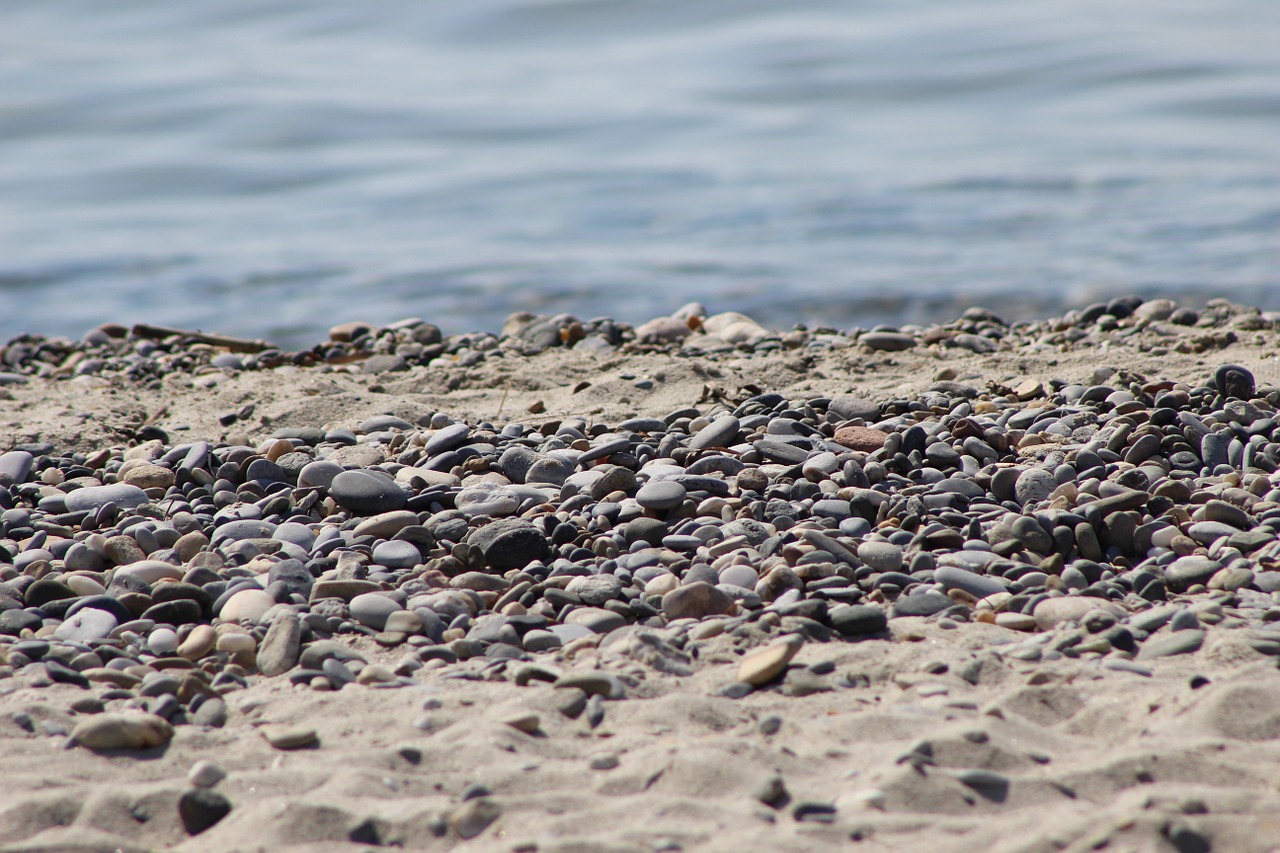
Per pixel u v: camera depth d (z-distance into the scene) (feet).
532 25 360.28
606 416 66.64
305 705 33.83
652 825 27.25
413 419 69.10
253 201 192.24
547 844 26.43
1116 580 41.34
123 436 67.21
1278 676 32.53
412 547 46.11
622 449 56.75
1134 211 162.71
